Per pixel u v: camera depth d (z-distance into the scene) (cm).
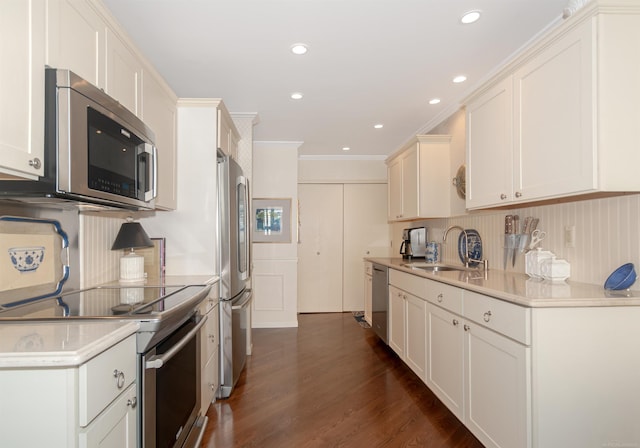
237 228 262
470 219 303
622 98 139
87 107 118
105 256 205
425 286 247
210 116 245
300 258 530
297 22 191
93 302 146
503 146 197
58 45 116
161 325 122
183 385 161
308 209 534
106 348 97
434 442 194
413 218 356
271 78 262
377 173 537
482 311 175
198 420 190
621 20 139
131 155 151
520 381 145
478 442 194
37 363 85
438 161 339
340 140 441
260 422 215
